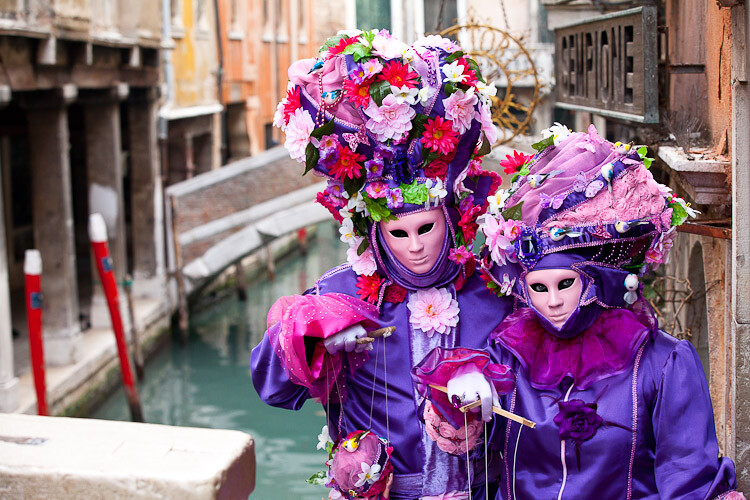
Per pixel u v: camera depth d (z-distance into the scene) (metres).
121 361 10.40
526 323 2.91
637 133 6.20
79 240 17.19
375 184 2.96
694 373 2.74
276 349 2.89
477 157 3.11
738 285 3.72
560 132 2.91
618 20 5.67
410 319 3.03
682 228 4.13
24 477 1.96
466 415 2.83
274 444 10.27
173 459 2.00
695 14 5.48
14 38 9.34
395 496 3.05
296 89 2.98
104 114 12.99
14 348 11.30
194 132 17.73
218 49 19.38
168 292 14.84
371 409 3.05
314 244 24.75
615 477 2.74
